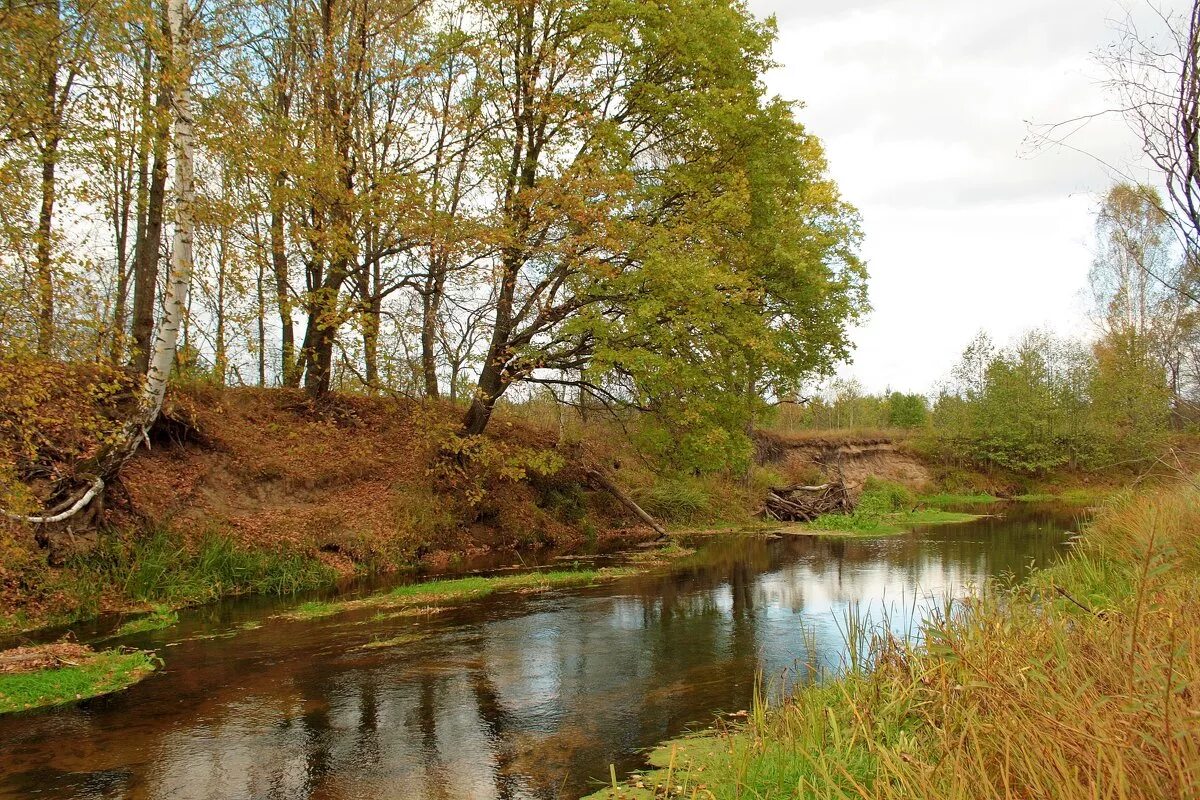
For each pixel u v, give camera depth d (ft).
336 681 29.71
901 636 31.94
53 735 23.95
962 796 11.03
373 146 59.52
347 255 53.06
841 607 42.60
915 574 53.36
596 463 89.51
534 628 38.73
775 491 107.34
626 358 59.16
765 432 139.54
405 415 74.43
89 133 37.40
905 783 12.26
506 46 62.85
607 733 23.82
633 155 68.59
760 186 74.38
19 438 38.55
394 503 65.72
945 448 149.48
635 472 98.37
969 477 144.25
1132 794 9.80
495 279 57.98
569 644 35.37
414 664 32.12
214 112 47.34
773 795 15.81
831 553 66.95
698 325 62.75
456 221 54.44
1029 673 14.57
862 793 12.74
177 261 40.75
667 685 28.86
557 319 66.08
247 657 33.35
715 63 67.87
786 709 20.48
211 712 26.11
